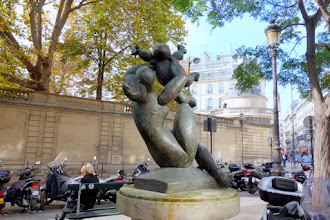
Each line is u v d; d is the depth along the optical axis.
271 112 38.94
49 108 17.44
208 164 2.65
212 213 2.01
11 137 15.92
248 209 6.57
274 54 8.32
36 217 6.13
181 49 3.03
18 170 15.59
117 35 20.03
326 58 9.79
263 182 4.21
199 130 25.88
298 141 66.75
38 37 17.20
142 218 2.05
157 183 2.34
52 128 17.42
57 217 4.99
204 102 69.19
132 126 20.97
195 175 2.49
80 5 17.53
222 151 27.58
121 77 21.36
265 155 31.88
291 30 10.05
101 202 8.17
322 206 3.25
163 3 16.77
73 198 5.09
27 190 6.70
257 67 10.30
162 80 2.85
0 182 6.39
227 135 28.52
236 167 14.16
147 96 2.50
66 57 20.55
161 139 2.50
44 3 16.98
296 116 83.06
